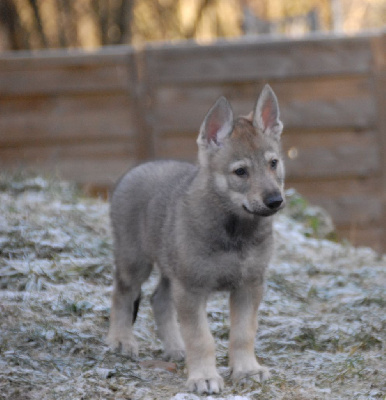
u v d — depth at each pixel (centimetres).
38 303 844
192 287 702
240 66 1555
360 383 705
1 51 2355
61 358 742
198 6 2391
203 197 712
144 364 750
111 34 2161
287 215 1393
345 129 1565
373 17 3412
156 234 764
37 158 1551
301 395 672
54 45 2362
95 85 1545
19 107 1542
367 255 1232
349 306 923
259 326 849
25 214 1112
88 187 1511
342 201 1569
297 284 1016
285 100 1557
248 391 679
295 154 1557
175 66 1553
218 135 731
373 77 1555
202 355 693
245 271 706
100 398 655
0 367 695
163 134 1562
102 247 1062
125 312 812
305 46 1551
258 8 2544
